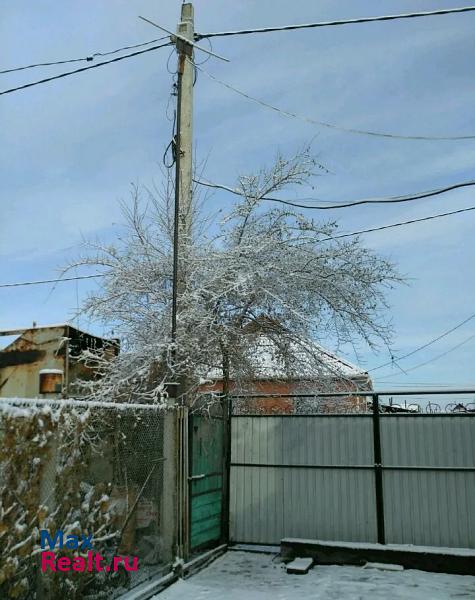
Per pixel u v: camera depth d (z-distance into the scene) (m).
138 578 6.66
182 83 9.73
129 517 6.46
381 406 11.63
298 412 11.67
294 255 9.73
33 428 4.79
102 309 9.72
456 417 8.99
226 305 9.71
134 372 8.48
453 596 6.98
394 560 8.40
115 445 6.27
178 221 8.90
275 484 9.62
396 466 9.09
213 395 8.96
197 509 8.55
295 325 9.80
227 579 7.73
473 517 8.70
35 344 8.59
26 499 4.67
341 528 9.22
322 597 6.93
